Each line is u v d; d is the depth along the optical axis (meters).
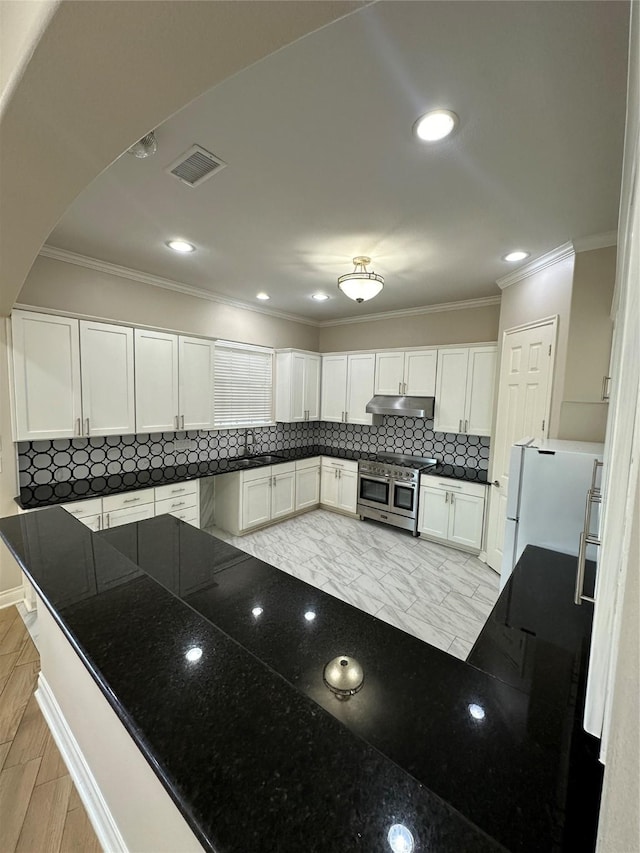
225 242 2.63
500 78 1.25
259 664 0.82
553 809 0.69
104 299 3.16
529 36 1.10
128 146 1.05
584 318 2.60
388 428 5.03
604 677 0.50
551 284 2.84
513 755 0.81
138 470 3.70
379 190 1.95
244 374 4.54
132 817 1.00
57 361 2.78
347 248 2.71
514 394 3.27
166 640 0.90
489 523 3.62
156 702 0.71
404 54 1.16
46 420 2.75
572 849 0.63
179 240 2.61
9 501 2.80
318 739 0.63
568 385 2.68
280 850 0.47
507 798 0.71
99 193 1.99
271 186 1.91
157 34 0.71
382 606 2.89
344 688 1.01
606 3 1.00
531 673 1.13
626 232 0.70
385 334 4.84
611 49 1.13
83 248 2.79
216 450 4.42
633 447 0.36
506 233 2.44
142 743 0.62
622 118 1.42
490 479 3.70
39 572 1.24
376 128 1.50
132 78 0.82
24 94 0.85
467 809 0.69
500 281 3.40
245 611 1.39
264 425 4.78
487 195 1.98
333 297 4.09
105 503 2.95
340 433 5.59
